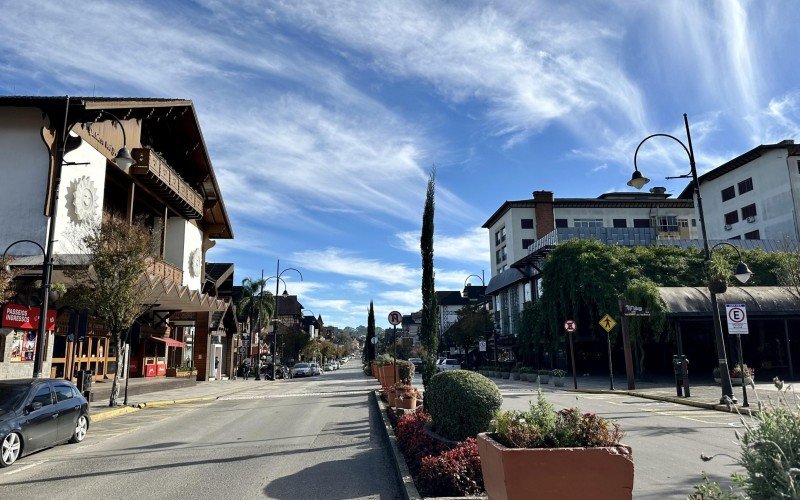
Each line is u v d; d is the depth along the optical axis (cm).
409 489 646
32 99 1869
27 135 1939
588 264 3312
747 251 3584
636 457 885
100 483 777
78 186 2009
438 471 614
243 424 1420
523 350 4103
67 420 1098
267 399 2264
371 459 927
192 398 2319
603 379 3133
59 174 1489
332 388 2919
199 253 3534
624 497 421
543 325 3681
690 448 964
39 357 1395
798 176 5009
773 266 3412
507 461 428
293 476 804
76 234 2003
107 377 2592
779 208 5056
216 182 3416
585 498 421
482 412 756
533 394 2167
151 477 810
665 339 2941
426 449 747
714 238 5912
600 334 3331
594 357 3691
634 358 3412
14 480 805
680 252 3478
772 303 2866
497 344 5062
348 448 1030
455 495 600
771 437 330
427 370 1161
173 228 3219
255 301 6366
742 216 5516
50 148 1905
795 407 355
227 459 941
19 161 1920
